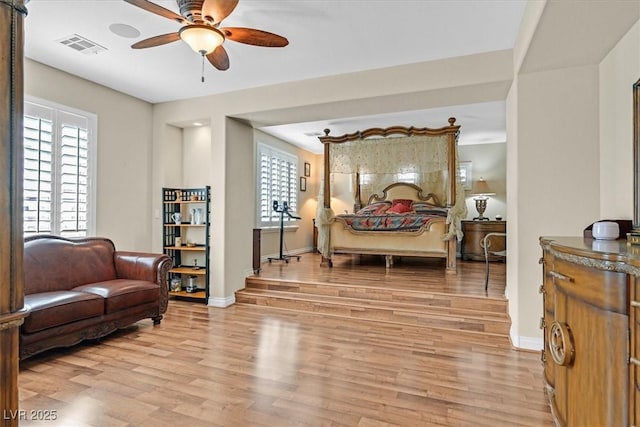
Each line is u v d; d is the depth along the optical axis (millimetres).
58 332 2834
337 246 5906
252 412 2082
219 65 2877
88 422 1976
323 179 6031
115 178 4277
